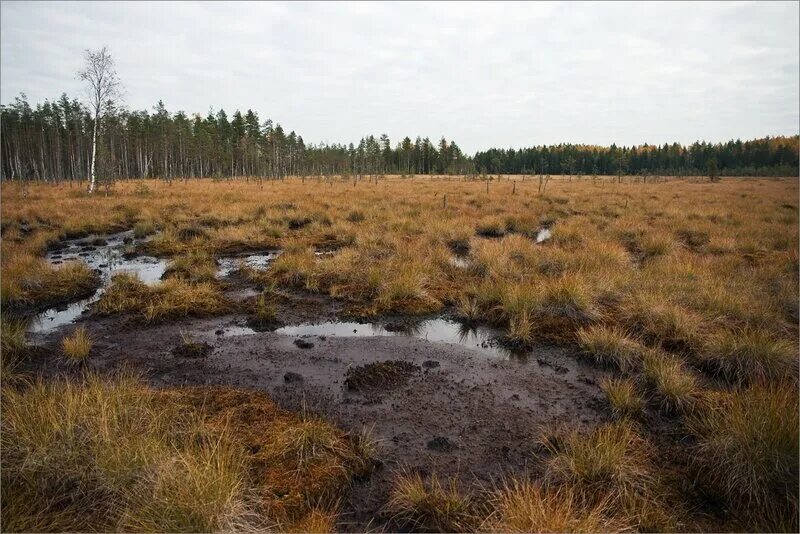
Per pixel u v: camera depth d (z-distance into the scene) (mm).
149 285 9680
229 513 3377
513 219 17531
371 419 5145
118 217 17562
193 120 76812
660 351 6609
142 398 4980
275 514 3609
